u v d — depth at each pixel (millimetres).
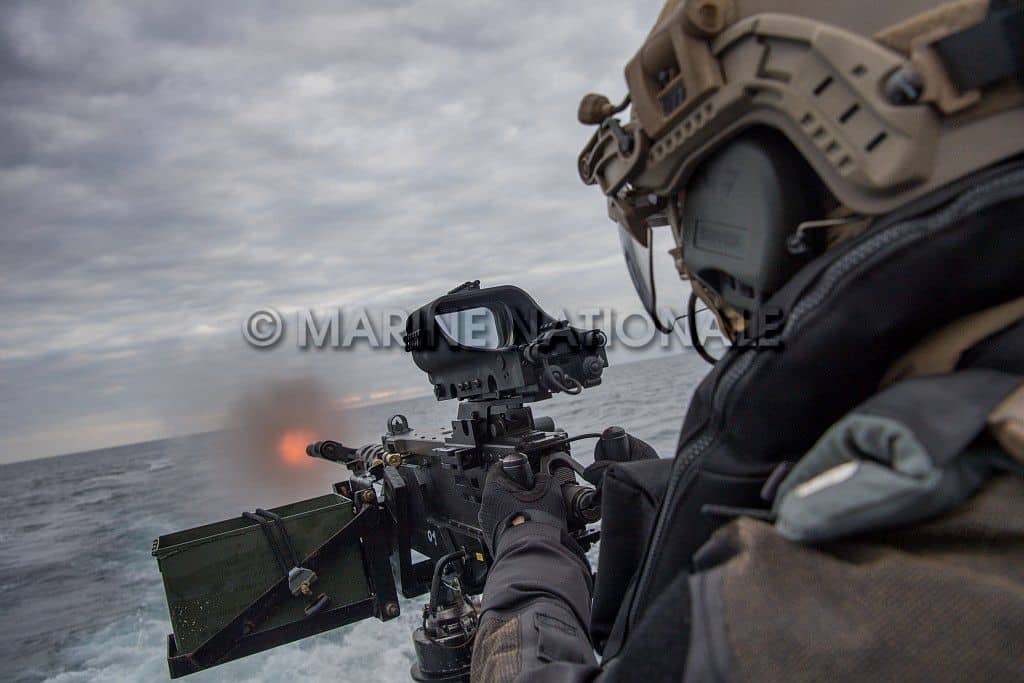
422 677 2352
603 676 623
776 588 522
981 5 549
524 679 829
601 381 1823
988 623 472
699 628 519
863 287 576
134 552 11688
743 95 671
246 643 2539
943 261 549
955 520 520
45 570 11031
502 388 2217
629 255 1085
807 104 614
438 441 2723
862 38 580
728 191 746
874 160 570
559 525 1384
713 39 700
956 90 546
